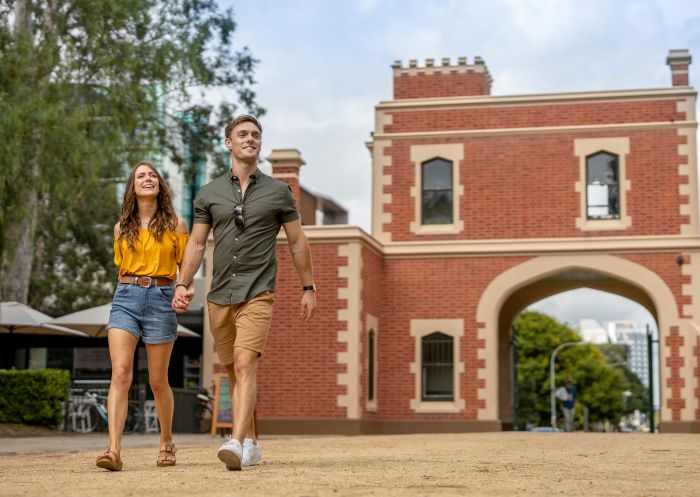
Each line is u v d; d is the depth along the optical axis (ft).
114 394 22.25
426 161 83.20
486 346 80.02
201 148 103.24
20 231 81.05
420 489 17.56
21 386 62.08
